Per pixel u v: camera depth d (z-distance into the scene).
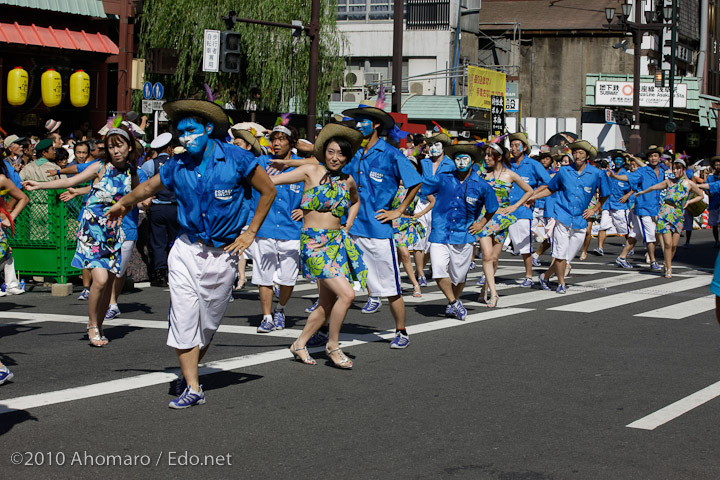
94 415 6.07
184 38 25.36
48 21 22.06
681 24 53.75
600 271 16.53
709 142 56.25
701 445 5.62
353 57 43.69
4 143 15.63
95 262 8.42
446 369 7.71
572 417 6.23
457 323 10.19
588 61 47.94
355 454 5.33
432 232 10.36
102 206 8.50
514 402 6.62
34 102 22.56
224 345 8.66
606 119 43.97
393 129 9.16
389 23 43.22
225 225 6.18
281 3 26.81
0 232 8.16
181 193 6.14
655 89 44.34
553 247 13.17
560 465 5.20
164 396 6.61
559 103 48.31
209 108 6.01
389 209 8.66
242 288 13.27
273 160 9.10
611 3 49.44
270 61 26.78
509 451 5.44
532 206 13.84
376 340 9.05
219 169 6.09
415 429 5.88
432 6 42.88
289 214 9.44
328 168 7.59
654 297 12.74
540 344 8.96
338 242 7.68
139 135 9.45
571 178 12.96
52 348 8.41
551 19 48.50
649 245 16.91
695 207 18.64
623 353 8.55
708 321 10.59
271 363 7.84
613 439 5.73
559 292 13.20
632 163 19.67
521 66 48.69
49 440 5.50
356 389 6.94
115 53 23.05
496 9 50.41
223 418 6.06
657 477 5.02
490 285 11.54
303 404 6.46
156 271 13.23
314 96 20.59
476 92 38.66
